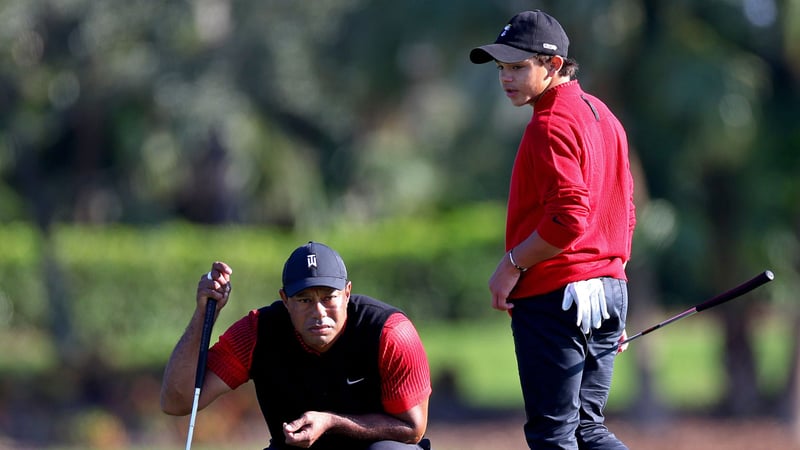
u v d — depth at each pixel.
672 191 60.88
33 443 56.50
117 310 93.31
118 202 94.88
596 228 16.75
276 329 17.89
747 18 56.78
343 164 96.81
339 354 17.64
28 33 60.94
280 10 67.25
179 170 89.00
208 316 17.84
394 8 59.34
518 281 16.91
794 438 60.97
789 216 63.06
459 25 56.66
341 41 64.75
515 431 63.69
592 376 17.20
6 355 77.44
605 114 17.08
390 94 66.38
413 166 99.06
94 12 60.03
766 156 60.38
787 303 65.50
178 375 17.92
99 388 63.91
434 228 110.81
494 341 103.75
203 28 67.12
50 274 69.88
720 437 61.78
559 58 16.69
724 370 68.75
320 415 17.33
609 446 16.80
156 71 66.12
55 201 83.94
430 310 110.25
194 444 58.44
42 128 70.25
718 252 64.31
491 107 55.09
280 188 91.88
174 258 95.06
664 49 56.09
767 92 59.00
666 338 103.81
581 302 16.36
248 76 68.94
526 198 16.77
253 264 97.06
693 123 55.94
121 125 78.31
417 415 17.77
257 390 18.19
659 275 68.19
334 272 17.20
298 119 86.75
